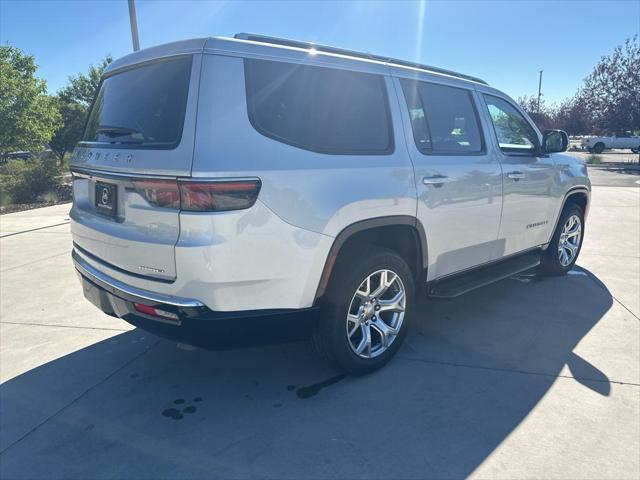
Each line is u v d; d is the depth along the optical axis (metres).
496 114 4.21
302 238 2.66
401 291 3.33
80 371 3.34
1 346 3.74
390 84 3.29
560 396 2.97
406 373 3.26
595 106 30.27
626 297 4.71
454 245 3.69
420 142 3.40
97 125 3.19
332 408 2.86
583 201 5.44
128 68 3.00
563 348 3.62
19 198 12.91
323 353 3.08
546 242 4.95
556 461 2.39
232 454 2.47
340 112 2.96
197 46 2.55
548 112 48.69
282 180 2.58
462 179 3.62
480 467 2.36
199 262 2.39
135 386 3.14
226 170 2.40
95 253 3.03
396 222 3.14
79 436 2.63
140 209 2.58
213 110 2.45
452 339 3.79
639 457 2.42
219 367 3.38
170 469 2.37
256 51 2.67
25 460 2.44
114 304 2.90
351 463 2.39
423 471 2.33
